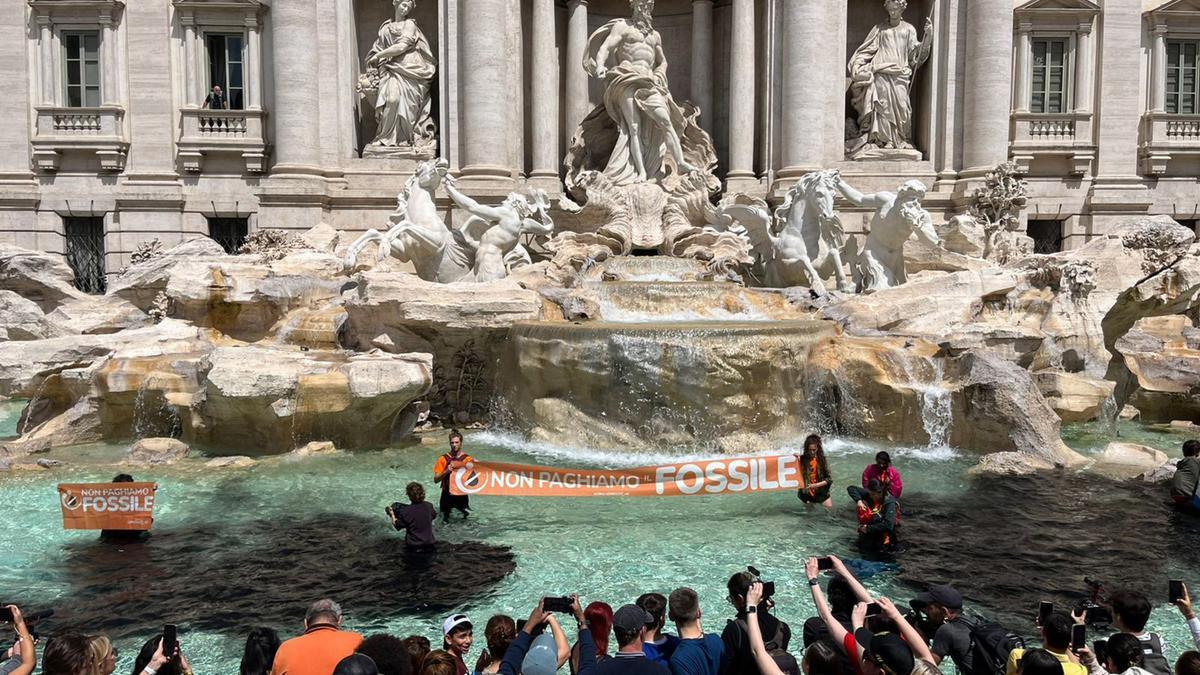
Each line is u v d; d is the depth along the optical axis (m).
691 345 16.20
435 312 17.98
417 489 11.12
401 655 5.84
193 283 19.72
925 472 14.85
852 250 23.38
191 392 16.64
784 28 27.81
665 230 26.48
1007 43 27.58
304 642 6.16
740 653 6.23
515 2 28.17
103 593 9.78
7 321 22.70
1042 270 20.38
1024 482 14.16
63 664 5.38
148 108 28.05
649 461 15.79
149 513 11.11
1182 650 8.43
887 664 5.63
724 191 28.72
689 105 29.03
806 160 27.55
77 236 28.67
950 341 17.70
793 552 11.14
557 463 15.58
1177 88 29.69
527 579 10.26
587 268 24.14
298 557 10.91
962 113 28.53
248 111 27.77
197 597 9.70
